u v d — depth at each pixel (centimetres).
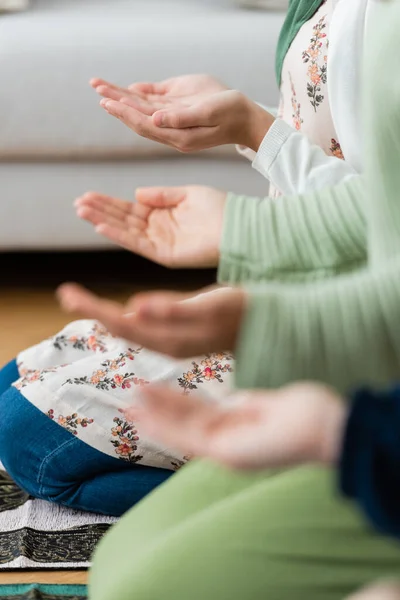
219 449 53
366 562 76
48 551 137
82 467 144
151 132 123
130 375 144
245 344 64
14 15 246
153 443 142
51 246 242
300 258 96
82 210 98
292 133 124
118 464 144
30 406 146
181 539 81
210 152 234
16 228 239
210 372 143
